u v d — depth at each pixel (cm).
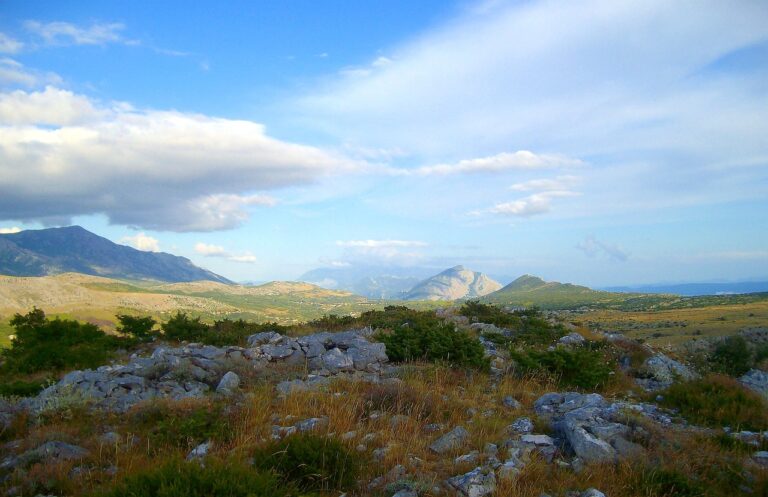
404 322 2294
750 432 905
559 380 1345
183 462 622
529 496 605
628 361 1731
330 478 648
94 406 1023
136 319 2331
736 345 2133
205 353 1436
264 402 984
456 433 802
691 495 636
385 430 838
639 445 754
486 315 2628
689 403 1087
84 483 664
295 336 2205
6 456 811
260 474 612
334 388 1119
